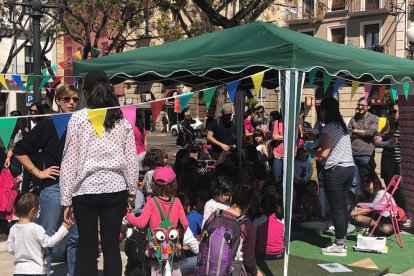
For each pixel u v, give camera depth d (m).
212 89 5.14
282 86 5.57
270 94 34.25
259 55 5.79
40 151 4.92
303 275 5.64
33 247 4.51
